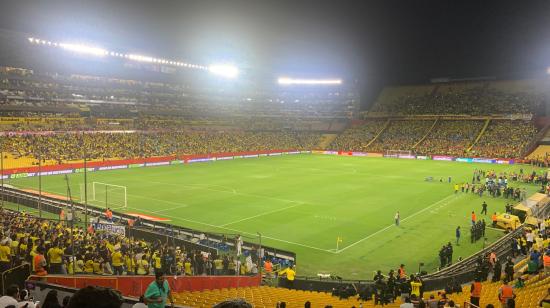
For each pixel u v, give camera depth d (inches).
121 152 3336.6
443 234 1445.6
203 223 1558.8
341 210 1775.3
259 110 5467.5
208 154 3725.4
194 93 5088.6
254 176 2743.6
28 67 3794.3
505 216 1521.9
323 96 5639.8
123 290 597.3
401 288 812.6
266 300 660.7
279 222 1578.5
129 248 954.1
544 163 3297.2
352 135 4857.3
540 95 4414.4
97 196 2031.3
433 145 4197.8
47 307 275.9
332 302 706.8
